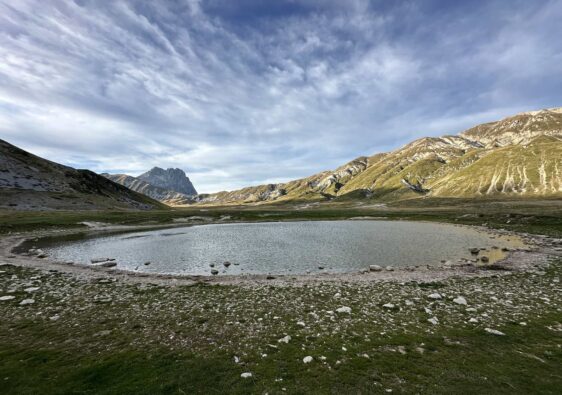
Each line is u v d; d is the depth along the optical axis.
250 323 19.17
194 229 97.44
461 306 21.97
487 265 36.72
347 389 11.91
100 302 23.55
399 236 69.75
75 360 14.27
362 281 30.81
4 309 21.58
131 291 27.09
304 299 24.34
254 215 149.12
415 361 14.10
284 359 14.43
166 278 33.38
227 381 12.48
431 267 37.84
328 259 45.53
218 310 21.73
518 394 11.44
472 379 12.48
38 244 61.91
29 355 14.72
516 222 79.38
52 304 22.88
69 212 119.62
